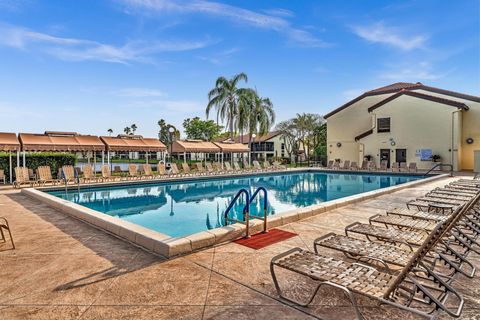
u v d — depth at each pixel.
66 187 13.41
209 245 4.82
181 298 3.10
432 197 8.04
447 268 3.86
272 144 54.44
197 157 42.50
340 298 3.10
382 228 4.89
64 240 5.15
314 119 41.94
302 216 6.71
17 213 7.54
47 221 6.62
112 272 3.77
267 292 3.24
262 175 22.45
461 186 10.23
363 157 28.16
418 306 2.91
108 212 10.42
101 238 5.28
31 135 16.22
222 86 30.44
